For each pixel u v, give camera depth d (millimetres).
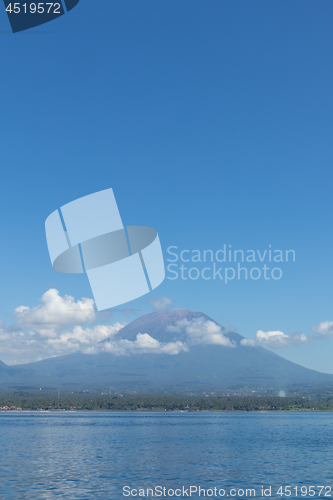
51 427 183000
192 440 133875
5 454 101188
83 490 63625
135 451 107062
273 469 82562
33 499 58500
